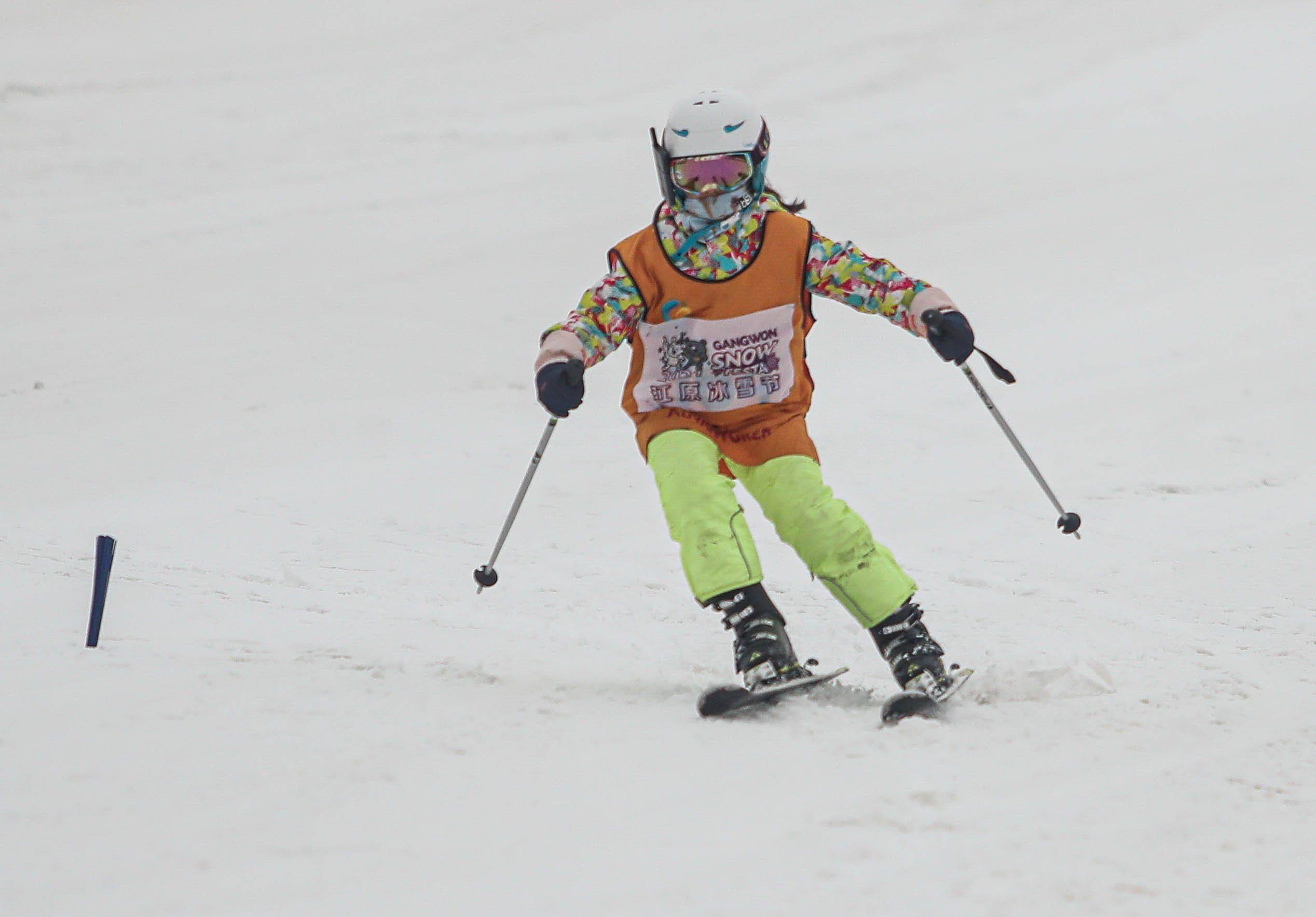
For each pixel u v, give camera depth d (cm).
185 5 12762
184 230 6444
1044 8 10888
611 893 961
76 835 1047
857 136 7869
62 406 3666
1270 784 1221
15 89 9912
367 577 2162
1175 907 955
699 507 1476
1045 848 1058
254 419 3491
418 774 1195
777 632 1448
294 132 8850
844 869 1009
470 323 4628
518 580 2162
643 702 1455
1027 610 1981
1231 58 8956
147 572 2136
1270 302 4200
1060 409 3356
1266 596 2034
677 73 10381
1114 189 6066
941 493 2744
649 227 1534
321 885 970
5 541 2367
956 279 4875
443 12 12575
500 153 8038
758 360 1524
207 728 1310
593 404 3653
